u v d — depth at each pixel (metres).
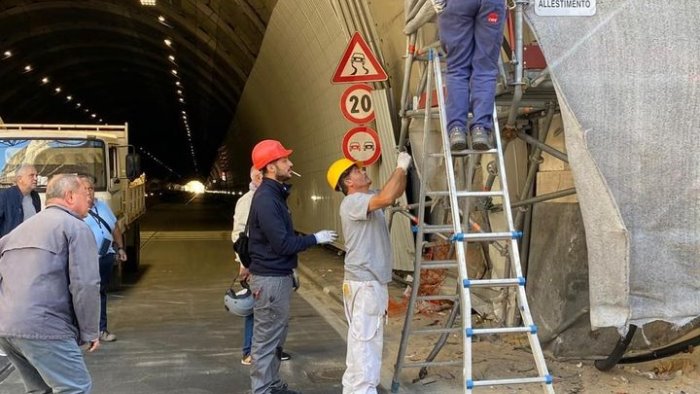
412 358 6.01
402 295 8.80
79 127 11.23
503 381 3.99
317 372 5.86
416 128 6.20
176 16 20.95
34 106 37.47
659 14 4.43
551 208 6.21
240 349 6.71
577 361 5.73
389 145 9.36
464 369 3.97
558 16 4.41
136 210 12.65
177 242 19.11
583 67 4.40
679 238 4.39
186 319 8.28
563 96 4.33
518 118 6.35
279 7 12.80
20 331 3.59
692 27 4.41
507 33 5.31
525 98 5.32
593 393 4.96
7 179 9.00
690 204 4.38
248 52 18.97
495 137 4.40
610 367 5.34
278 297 4.76
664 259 4.38
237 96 28.08
